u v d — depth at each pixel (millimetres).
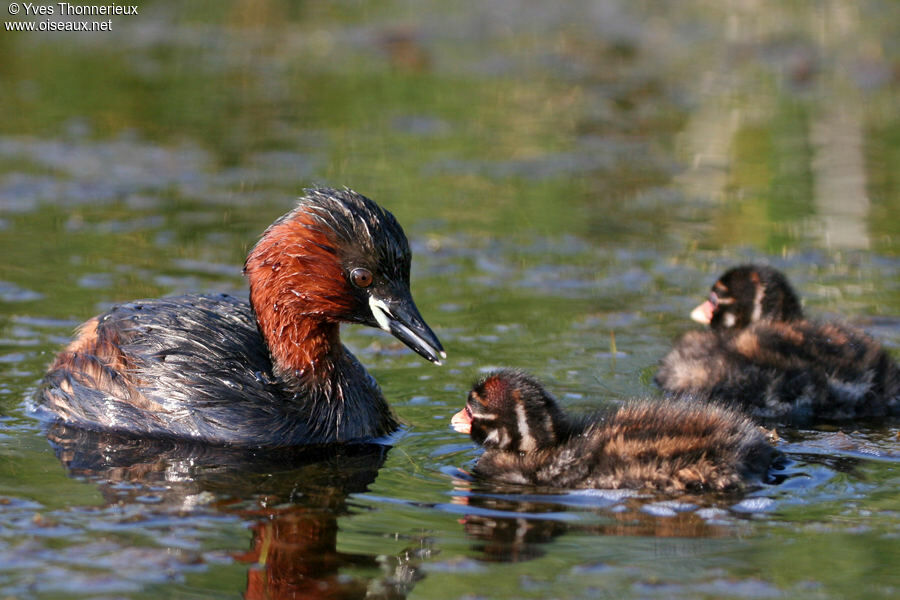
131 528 8984
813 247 18344
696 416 10438
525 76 30531
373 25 36062
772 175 22500
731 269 14352
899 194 21266
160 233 18438
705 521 9125
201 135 24719
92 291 15539
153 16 36656
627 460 9961
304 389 11609
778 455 10703
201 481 10109
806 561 8383
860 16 35094
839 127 25922
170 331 11805
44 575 8164
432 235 18750
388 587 8078
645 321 15094
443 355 11578
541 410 10633
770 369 12594
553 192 21453
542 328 14742
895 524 9023
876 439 11359
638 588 8008
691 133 25750
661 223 19672
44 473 10195
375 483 10125
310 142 24375
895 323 14836
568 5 38188
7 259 16859
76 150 23234
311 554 8562
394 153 23766
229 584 8125
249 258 11953
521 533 8938
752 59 32031
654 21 36031
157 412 11344
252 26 35875
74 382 11750
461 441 11367
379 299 11688
